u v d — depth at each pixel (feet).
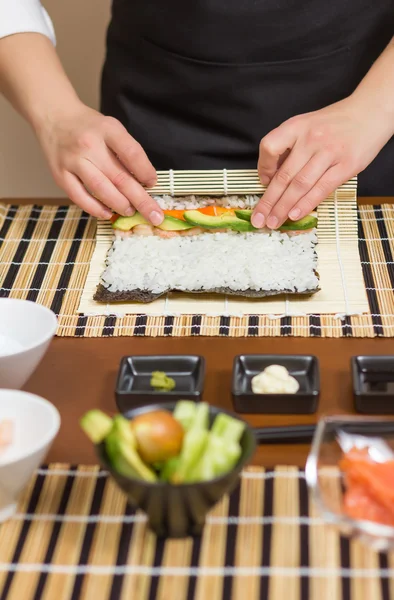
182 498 2.43
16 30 3.75
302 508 2.62
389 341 3.13
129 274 3.35
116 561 2.53
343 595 2.43
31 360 2.85
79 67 6.09
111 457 2.48
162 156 3.96
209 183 3.50
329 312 3.24
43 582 2.49
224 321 3.24
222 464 2.46
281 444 2.78
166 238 3.48
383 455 2.61
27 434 2.63
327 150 3.39
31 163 6.32
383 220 3.68
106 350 3.15
